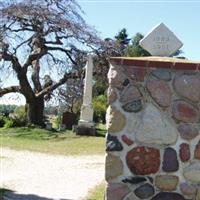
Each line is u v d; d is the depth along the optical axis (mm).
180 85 6105
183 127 6078
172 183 6027
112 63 6164
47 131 28391
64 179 12625
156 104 6098
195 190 6016
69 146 21578
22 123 32281
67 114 32844
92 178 12867
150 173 6039
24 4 31500
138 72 6125
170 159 6039
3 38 30734
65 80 33562
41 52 32594
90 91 27922
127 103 6109
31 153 19000
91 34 38812
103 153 19406
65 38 32375
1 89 33219
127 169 6051
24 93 32844
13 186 11328
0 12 30984
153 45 7070
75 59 32625
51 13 31734
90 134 26750
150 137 6059
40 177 12922
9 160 16578
